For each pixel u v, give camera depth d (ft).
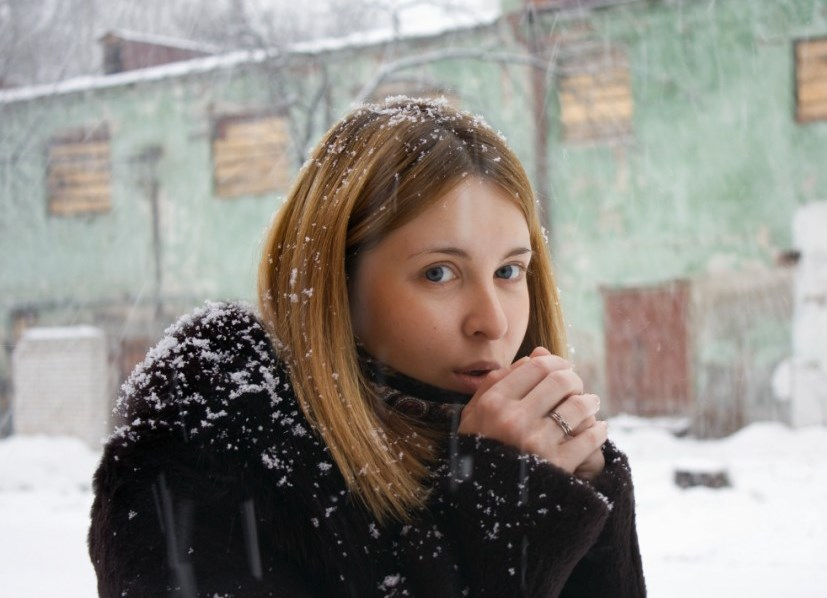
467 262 3.18
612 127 41.88
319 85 42.14
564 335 4.11
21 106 52.54
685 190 44.27
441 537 3.06
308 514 2.96
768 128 43.37
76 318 55.36
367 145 3.26
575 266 45.47
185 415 2.96
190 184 52.75
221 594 2.66
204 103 51.98
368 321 3.27
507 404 3.15
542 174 42.01
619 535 3.43
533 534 2.98
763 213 43.57
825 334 42.75
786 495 25.08
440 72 43.37
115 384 54.13
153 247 53.98
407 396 3.33
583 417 3.21
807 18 42.68
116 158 53.98
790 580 15.06
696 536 19.88
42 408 51.96
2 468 40.88
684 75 43.62
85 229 55.31
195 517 2.80
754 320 43.80
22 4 49.44
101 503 2.90
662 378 45.01
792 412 42.86
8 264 56.70
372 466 3.04
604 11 43.16
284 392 3.12
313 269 3.21
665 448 39.86
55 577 15.34
